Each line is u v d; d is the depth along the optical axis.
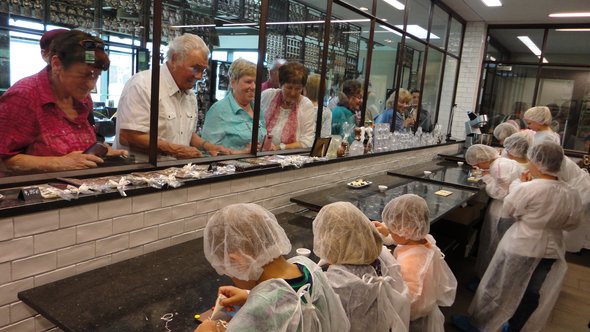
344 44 3.70
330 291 1.01
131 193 1.58
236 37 2.65
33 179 1.50
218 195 2.02
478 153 3.41
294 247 1.83
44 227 1.33
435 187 3.12
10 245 1.25
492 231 3.24
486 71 7.00
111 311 1.20
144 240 1.68
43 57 1.62
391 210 1.66
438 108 6.14
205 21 2.52
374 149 3.95
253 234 0.92
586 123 6.39
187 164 2.09
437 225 3.77
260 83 2.61
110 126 2.02
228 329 0.82
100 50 1.74
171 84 2.11
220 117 2.58
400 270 1.45
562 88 6.55
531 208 2.36
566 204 2.30
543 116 4.18
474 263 3.91
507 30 6.71
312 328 0.90
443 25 5.77
